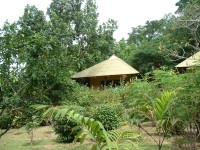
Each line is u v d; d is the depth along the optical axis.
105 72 20.69
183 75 6.72
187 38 18.45
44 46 4.75
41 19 20.34
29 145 8.76
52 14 22.47
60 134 9.02
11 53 4.64
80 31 24.17
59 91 11.40
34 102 4.81
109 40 25.70
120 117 8.97
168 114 5.61
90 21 24.20
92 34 24.30
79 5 24.61
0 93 4.59
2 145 8.84
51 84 5.09
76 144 8.48
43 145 8.68
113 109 9.18
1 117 4.68
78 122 3.20
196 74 6.01
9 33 4.69
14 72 4.76
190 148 6.27
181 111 5.70
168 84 7.13
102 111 8.80
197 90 5.76
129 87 9.45
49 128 11.75
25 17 20.00
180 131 6.79
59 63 5.07
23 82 4.80
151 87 7.74
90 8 24.83
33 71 4.73
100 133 3.14
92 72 21.36
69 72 5.49
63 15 23.92
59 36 20.42
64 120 8.69
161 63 23.70
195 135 6.70
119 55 29.55
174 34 19.69
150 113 5.91
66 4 24.12
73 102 11.64
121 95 11.91
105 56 25.27
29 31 5.04
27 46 4.68
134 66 24.94
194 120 6.00
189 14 14.38
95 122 3.09
